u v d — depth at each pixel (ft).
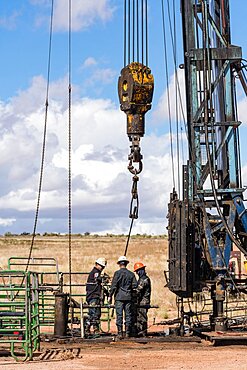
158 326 69.00
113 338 54.44
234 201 57.26
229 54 58.13
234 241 55.67
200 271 59.21
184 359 46.70
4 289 45.93
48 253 234.99
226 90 58.44
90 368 42.93
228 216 57.57
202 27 57.82
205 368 43.27
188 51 58.54
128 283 55.57
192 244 57.41
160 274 141.69
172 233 57.47
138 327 57.11
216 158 57.93
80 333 57.77
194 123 58.39
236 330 57.47
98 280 58.18
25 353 47.32
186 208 56.08
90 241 361.71
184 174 59.67
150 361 45.91
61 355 47.91
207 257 58.54
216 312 57.52
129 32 53.78
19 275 57.47
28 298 45.88
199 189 57.52
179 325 64.08
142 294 57.47
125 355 48.37
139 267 57.82
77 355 48.14
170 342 54.13
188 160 59.77
